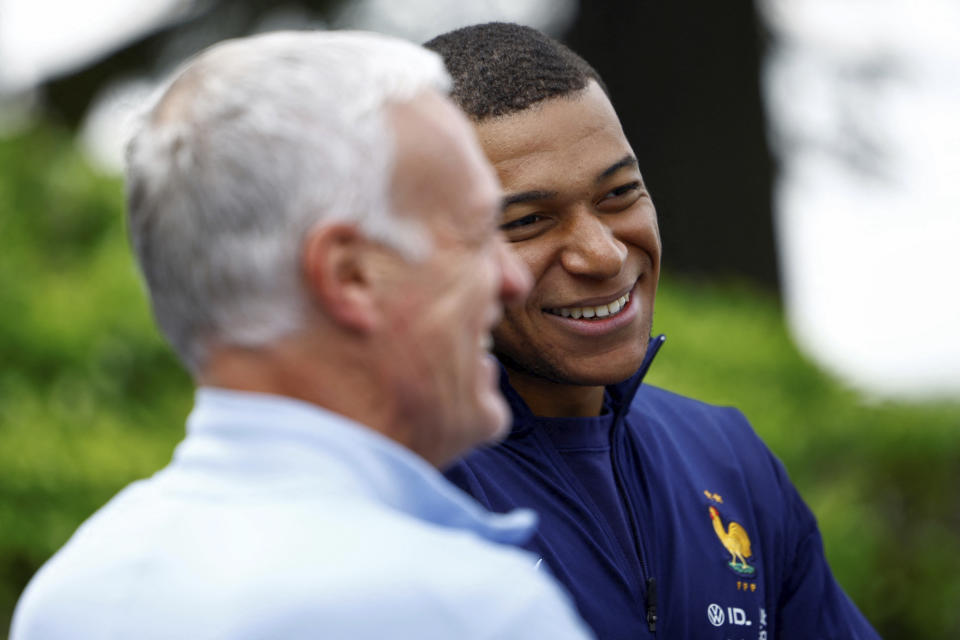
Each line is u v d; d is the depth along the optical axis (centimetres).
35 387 908
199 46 2180
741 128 2364
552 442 397
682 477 418
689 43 2362
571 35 2395
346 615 224
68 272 1066
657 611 390
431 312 252
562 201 367
